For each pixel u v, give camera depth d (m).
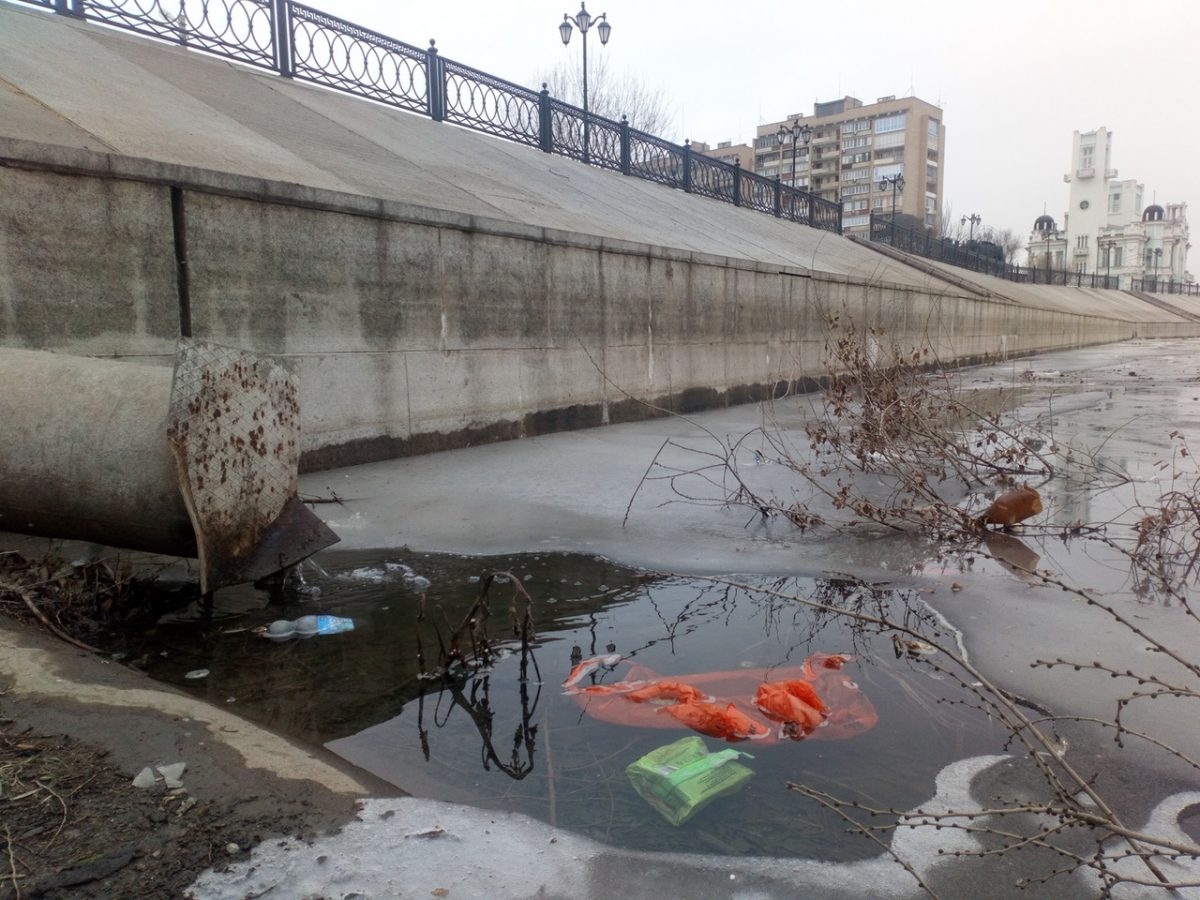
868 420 7.69
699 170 23.41
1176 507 5.32
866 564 4.81
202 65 11.73
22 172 5.24
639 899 1.91
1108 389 16.62
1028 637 3.65
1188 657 3.39
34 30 9.67
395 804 2.27
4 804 2.15
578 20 27.66
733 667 3.36
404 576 4.54
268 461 4.04
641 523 5.66
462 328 8.44
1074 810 2.06
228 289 6.39
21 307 5.29
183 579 4.36
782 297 15.06
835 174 134.88
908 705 3.00
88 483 3.90
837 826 2.24
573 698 3.06
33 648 3.18
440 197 10.07
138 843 2.02
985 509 5.94
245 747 2.52
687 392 12.37
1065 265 131.12
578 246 9.89
